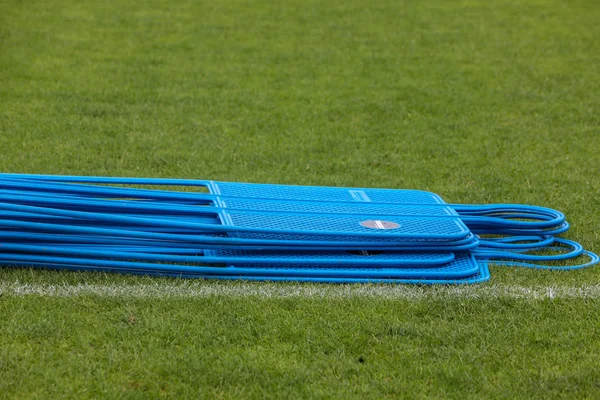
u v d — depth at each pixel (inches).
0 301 139.6
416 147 253.6
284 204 180.5
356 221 173.3
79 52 352.8
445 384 123.3
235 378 121.2
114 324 134.5
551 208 202.5
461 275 160.1
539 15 477.1
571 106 307.9
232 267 156.8
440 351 132.3
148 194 177.0
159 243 162.6
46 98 284.8
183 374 121.3
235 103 293.7
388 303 147.4
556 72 357.1
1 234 155.4
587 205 206.1
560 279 162.6
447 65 362.6
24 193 167.0
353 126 273.7
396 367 127.2
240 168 227.5
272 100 300.4
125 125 260.7
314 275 156.5
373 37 410.0
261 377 121.6
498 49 395.5
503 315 145.3
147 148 239.5
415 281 157.8
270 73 338.0
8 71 315.3
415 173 229.6
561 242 183.0
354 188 200.7
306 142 254.5
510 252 175.5
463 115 291.4
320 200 184.2
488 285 158.6
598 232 189.5
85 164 221.3
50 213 154.6
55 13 425.7
